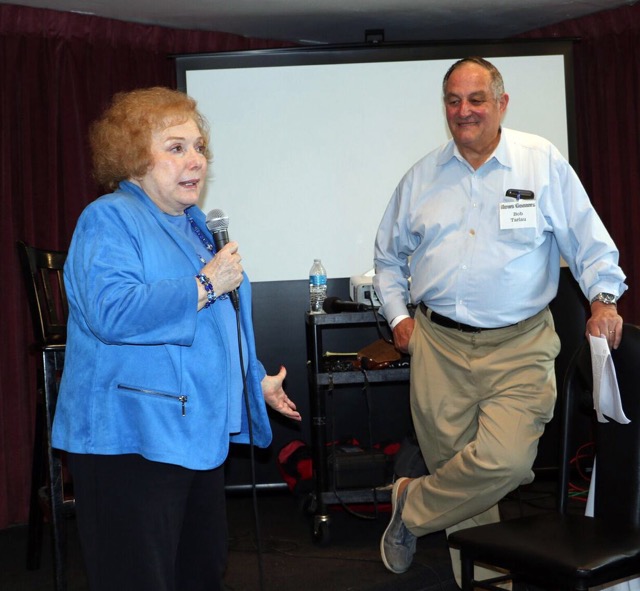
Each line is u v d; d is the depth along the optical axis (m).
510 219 2.62
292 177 4.16
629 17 4.37
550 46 4.20
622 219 4.44
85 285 1.62
